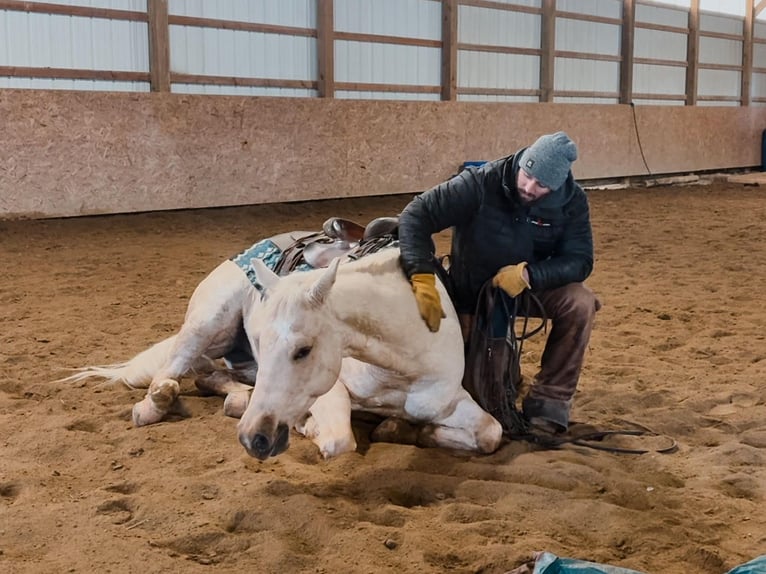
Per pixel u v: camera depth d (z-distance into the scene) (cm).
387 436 349
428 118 1497
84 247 929
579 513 289
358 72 1441
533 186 331
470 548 263
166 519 278
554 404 367
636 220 1248
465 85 1622
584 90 1862
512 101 1717
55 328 572
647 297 693
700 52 2150
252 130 1243
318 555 259
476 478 321
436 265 354
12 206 1034
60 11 1095
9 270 798
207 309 383
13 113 1022
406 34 1507
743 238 1055
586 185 1855
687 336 562
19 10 1066
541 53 1744
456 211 344
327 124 1338
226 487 303
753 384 450
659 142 2003
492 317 354
